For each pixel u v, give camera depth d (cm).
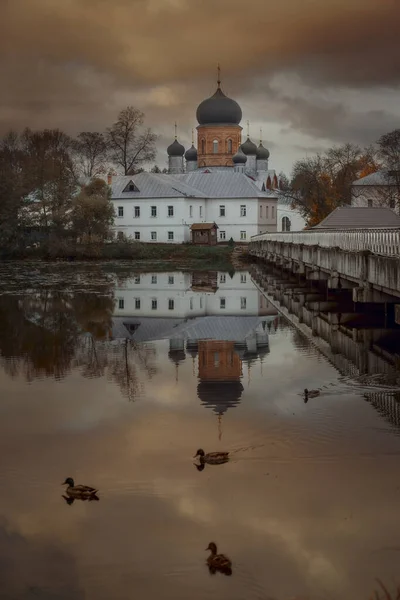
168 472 1480
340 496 1338
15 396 2111
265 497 1346
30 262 9056
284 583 1075
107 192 10812
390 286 2677
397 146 10444
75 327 3559
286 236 6356
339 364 2458
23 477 1479
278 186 15100
